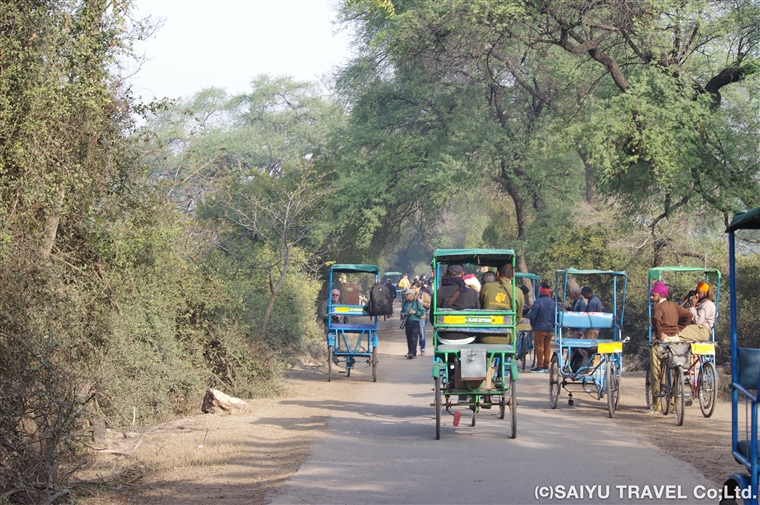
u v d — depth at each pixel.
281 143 64.19
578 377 13.24
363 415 12.62
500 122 33.28
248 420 12.09
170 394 13.61
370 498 7.10
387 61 34.88
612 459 8.77
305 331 22.12
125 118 10.66
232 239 21.97
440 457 8.98
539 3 21.19
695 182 19.61
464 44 24.86
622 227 23.12
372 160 34.41
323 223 30.89
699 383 12.38
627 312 25.16
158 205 11.70
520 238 34.66
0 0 8.88
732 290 6.26
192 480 8.27
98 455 9.36
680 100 19.34
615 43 21.98
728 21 19.58
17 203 8.82
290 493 7.30
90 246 10.41
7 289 8.04
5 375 7.74
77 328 9.33
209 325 15.17
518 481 7.70
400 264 94.19
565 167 33.41
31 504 7.25
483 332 10.75
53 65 9.10
